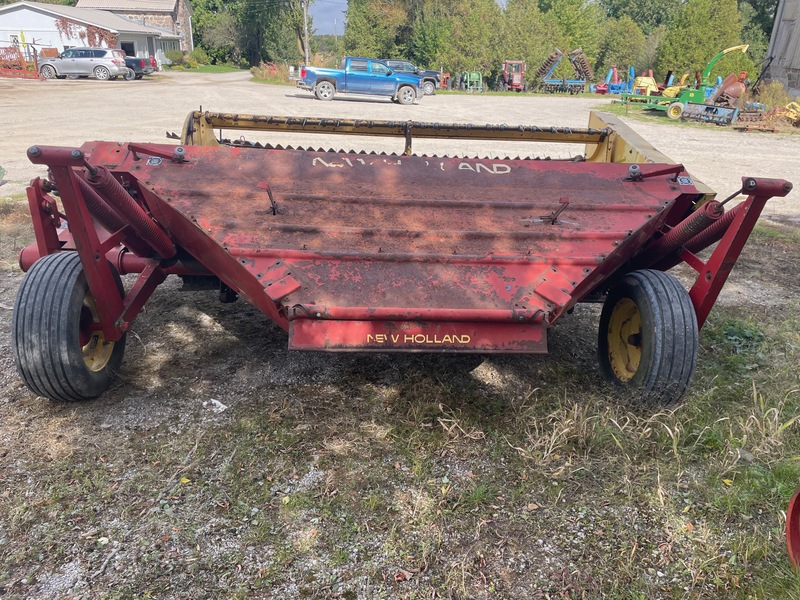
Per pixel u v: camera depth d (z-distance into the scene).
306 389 4.16
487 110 23.56
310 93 30.25
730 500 3.16
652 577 2.78
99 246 3.66
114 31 46.44
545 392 4.18
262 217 3.71
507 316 3.33
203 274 4.49
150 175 3.91
